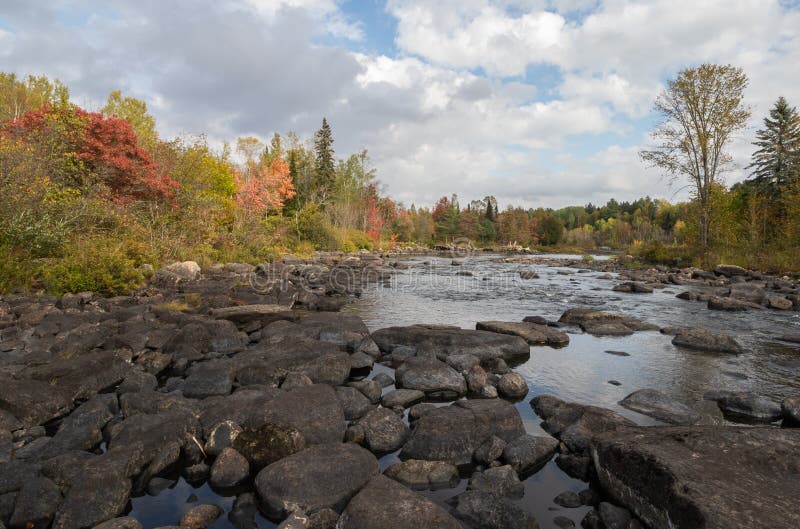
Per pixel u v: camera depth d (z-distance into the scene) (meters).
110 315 9.19
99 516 3.17
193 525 3.15
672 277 21.47
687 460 3.31
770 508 2.77
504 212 95.12
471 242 82.44
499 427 4.55
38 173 13.59
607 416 4.66
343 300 14.39
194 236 20.91
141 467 3.74
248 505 3.45
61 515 3.10
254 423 4.47
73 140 16.72
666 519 2.97
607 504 3.34
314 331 8.45
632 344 8.66
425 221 87.81
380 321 10.87
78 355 6.69
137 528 3.01
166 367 6.82
